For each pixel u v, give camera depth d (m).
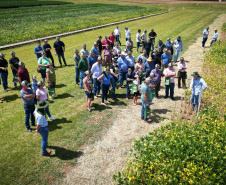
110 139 6.79
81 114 8.27
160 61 11.70
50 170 5.52
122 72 10.30
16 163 5.71
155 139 5.33
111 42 15.89
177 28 26.59
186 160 4.71
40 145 6.45
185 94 9.65
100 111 8.52
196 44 19.00
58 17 39.06
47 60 10.63
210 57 13.84
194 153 4.81
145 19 35.75
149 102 7.51
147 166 4.81
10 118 7.95
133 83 8.60
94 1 74.12
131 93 10.27
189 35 22.53
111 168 5.63
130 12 44.12
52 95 9.38
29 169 5.52
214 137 5.44
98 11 47.41
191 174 4.24
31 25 30.34
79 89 10.62
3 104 9.04
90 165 5.72
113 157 6.03
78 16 40.41
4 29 27.14
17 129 7.25
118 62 10.16
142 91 7.17
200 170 4.47
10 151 6.16
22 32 25.11
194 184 4.18
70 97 9.75
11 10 49.38
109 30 26.41
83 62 9.84
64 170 5.54
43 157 5.95
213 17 36.66
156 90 9.47
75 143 6.57
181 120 7.41
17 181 5.16
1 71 9.74
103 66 13.80
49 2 67.19
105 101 9.37
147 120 7.73
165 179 4.38
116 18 35.81
